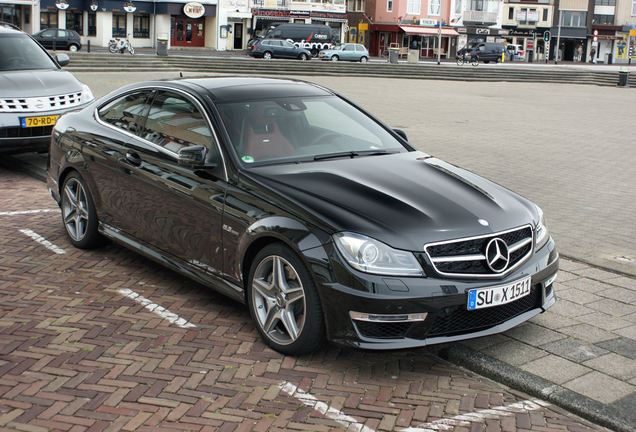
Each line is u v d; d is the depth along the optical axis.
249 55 50.97
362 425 3.78
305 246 4.22
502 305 4.45
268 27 58.69
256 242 4.60
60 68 11.23
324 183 4.62
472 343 4.76
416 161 5.32
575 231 7.93
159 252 5.50
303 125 5.38
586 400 4.03
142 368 4.33
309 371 4.36
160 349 4.59
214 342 4.72
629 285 6.04
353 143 5.41
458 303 4.15
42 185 9.25
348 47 52.44
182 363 4.41
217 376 4.25
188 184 5.09
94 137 6.14
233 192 4.77
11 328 4.84
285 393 4.09
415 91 30.83
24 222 7.39
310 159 5.09
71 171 6.43
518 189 10.31
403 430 3.74
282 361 4.48
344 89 29.70
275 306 4.54
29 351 4.50
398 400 4.06
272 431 3.68
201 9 57.31
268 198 4.55
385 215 4.28
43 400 3.92
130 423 3.71
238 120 5.17
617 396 4.09
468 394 4.18
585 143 15.99
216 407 3.90
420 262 4.12
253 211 4.58
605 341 4.86
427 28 73.12
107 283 5.73
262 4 60.78
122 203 5.80
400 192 4.59
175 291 5.61
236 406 3.92
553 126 19.31
